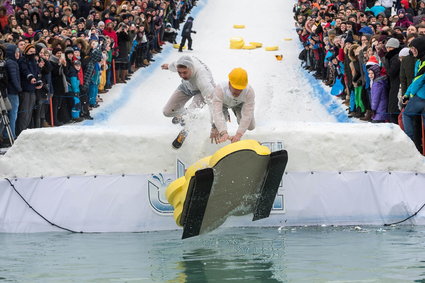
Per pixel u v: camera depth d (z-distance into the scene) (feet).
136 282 21.15
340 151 29.99
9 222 29.66
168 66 30.32
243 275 21.66
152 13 91.30
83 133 30.14
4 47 48.60
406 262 22.89
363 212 29.73
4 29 69.56
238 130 28.37
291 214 29.58
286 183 29.68
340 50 64.90
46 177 29.99
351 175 29.89
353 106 59.47
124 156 29.96
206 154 29.81
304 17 96.37
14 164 30.22
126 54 77.46
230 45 98.84
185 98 30.83
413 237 26.89
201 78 29.09
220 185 26.63
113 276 21.95
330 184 29.81
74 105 59.98
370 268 22.22
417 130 43.37
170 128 30.71
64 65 57.93
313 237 27.27
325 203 29.71
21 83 50.98
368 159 30.04
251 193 27.58
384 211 29.71
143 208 29.63
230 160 26.12
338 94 66.85
